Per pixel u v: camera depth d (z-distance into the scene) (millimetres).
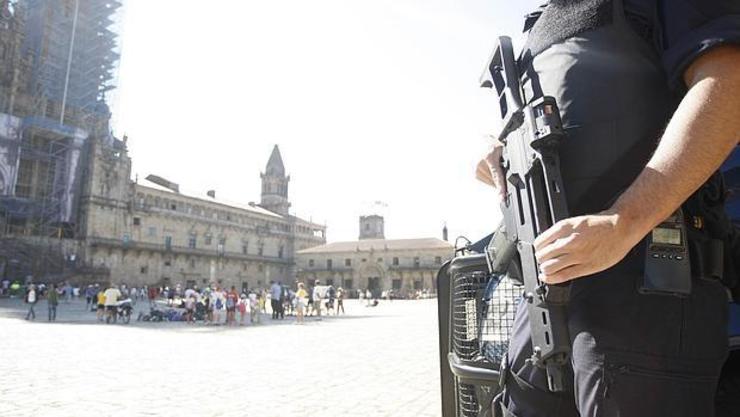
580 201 1121
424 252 89375
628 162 1087
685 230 987
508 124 1291
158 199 74500
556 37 1249
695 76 927
